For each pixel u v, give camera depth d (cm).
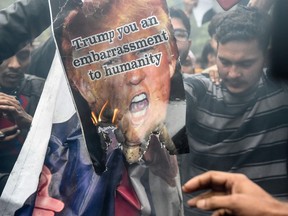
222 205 83
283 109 145
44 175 137
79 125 137
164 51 130
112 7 130
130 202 135
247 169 146
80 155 137
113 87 131
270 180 145
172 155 136
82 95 132
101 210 136
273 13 103
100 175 134
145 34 130
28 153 138
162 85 131
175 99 131
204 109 150
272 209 82
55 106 139
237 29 147
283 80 104
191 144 150
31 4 145
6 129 176
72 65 132
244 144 146
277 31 102
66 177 137
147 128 132
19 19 145
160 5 130
